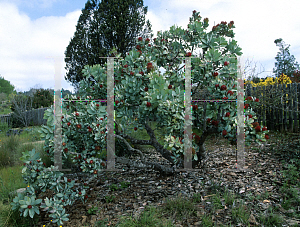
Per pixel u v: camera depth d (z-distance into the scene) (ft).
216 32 10.89
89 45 36.17
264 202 7.50
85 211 8.20
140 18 37.60
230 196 7.92
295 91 18.57
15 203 6.80
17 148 17.56
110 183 11.15
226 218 6.63
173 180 10.62
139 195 9.21
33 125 38.83
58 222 6.95
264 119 21.38
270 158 12.40
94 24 36.29
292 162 10.81
